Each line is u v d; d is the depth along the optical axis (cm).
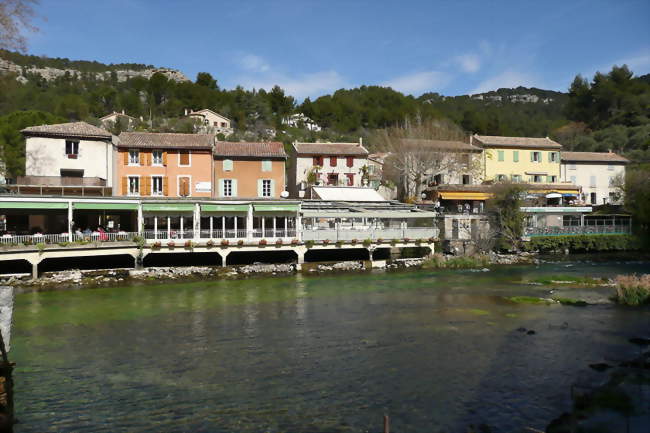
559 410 1316
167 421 1296
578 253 5419
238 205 4022
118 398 1442
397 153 6506
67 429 1258
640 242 5562
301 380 1569
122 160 5025
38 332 2147
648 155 8425
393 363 1722
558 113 17550
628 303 2719
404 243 4453
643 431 1139
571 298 2889
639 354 1797
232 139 10650
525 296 2967
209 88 15625
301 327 2228
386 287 3303
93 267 3828
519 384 1511
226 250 3894
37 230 4344
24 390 1504
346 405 1378
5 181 5566
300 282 3509
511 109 19188
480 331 2141
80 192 4603
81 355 1833
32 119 6250
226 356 1816
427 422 1266
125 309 2600
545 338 2023
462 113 14862
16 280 3325
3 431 1217
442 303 2761
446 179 6819
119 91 16162
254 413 1335
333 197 5416
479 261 4494
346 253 4588
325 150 6228
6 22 3069
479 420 1270
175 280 3534
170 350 1889
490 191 5722
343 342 1986
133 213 4825
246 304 2736
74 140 4750
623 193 6956
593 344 1931
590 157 7556
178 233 3834
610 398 1355
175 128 10762
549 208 5650
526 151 7181
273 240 4016
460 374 1606
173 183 5109
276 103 14888
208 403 1402
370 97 15988
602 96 12100
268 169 5428
